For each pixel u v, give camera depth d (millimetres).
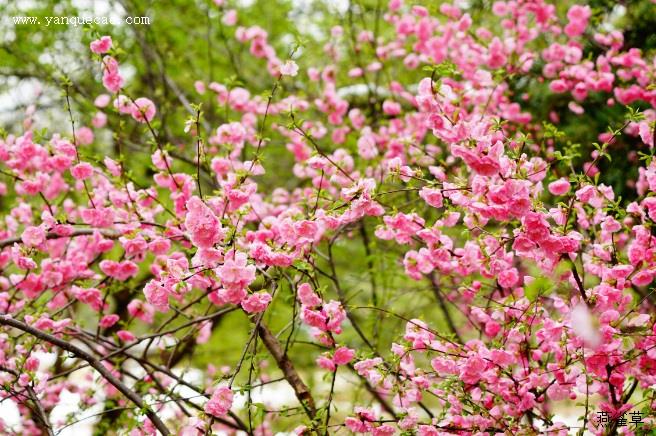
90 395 4109
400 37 5262
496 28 5781
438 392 3350
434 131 2729
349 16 5492
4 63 5938
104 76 3469
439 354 3059
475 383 3080
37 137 3709
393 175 2979
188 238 3385
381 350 4508
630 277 3020
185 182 3627
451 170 3785
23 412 4070
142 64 6191
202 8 6508
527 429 2965
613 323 2846
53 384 4328
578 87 4398
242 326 6695
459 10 5129
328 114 4977
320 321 3047
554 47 4645
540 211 2666
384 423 3312
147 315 3938
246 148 5402
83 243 4055
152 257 4969
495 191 2584
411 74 6066
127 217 3643
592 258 3168
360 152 4449
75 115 5414
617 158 4801
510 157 2771
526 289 2865
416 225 3176
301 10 6742
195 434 2885
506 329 3098
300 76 6375
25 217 4094
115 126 5430
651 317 2939
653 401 3033
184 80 6434
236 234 2938
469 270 3250
